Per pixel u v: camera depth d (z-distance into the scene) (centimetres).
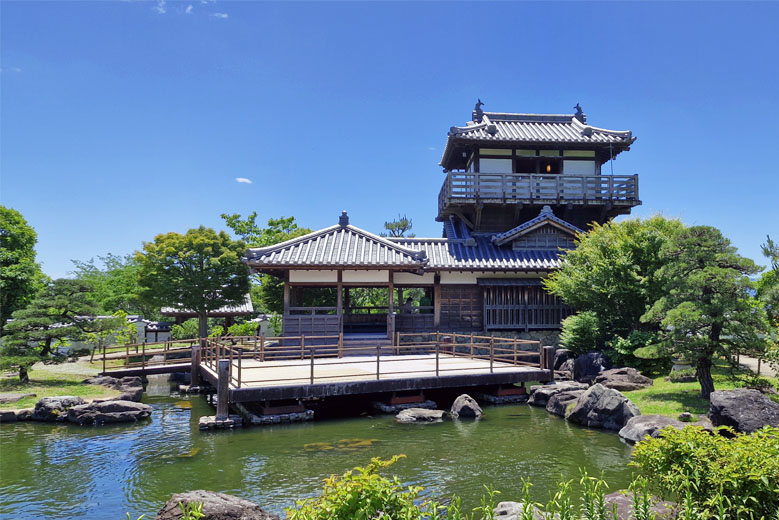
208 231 3017
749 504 491
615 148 2847
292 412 1441
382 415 1491
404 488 880
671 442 571
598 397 1349
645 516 519
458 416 1453
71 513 823
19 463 1077
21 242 3058
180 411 1641
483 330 2517
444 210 2867
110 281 5259
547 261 2541
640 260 1889
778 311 1316
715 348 1292
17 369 1836
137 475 991
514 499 834
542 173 2970
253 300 3953
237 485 923
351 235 2320
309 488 903
